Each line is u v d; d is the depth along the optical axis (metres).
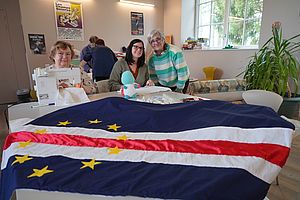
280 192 1.69
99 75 3.23
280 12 3.18
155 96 1.52
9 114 1.19
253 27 3.96
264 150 0.77
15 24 4.62
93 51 3.31
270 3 3.28
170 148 0.79
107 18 4.84
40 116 1.14
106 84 1.95
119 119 1.07
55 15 4.25
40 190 0.58
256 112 1.08
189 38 5.07
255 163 0.70
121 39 5.11
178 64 2.05
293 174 1.90
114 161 0.71
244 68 3.76
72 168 0.67
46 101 1.37
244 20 4.11
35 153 0.76
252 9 3.94
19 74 4.85
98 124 1.01
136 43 1.92
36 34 4.15
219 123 0.95
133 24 5.20
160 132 0.92
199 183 0.59
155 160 0.72
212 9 4.82
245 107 1.17
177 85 2.14
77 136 0.89
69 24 4.42
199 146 0.80
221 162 0.70
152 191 0.57
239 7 4.20
